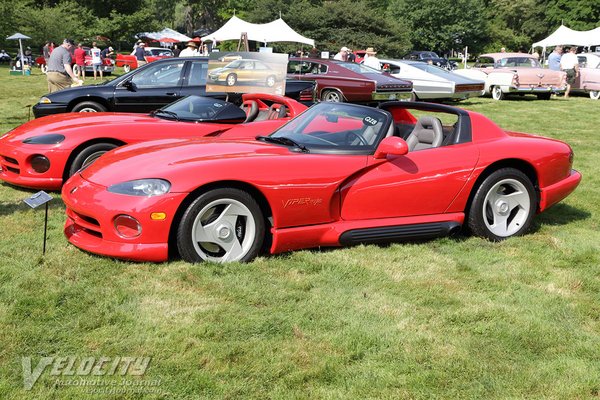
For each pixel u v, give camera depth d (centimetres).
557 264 457
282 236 432
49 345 300
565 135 1184
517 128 1272
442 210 489
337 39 4553
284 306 359
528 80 1909
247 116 701
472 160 489
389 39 4694
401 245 486
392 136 461
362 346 313
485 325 343
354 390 273
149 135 632
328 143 473
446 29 5978
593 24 5616
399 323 343
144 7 5900
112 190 409
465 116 516
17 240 461
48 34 4491
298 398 265
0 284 371
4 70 3128
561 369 298
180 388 269
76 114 711
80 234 436
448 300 380
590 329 347
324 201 441
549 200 529
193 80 980
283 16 4641
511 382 285
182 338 312
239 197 415
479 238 509
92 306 346
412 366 295
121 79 966
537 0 6712
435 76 1733
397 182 465
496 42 6488
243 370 286
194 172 406
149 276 393
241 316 343
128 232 405
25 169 609
